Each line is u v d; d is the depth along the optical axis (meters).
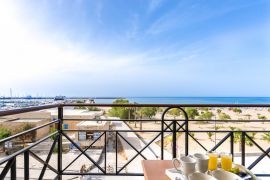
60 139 2.16
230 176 0.91
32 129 1.50
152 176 0.99
